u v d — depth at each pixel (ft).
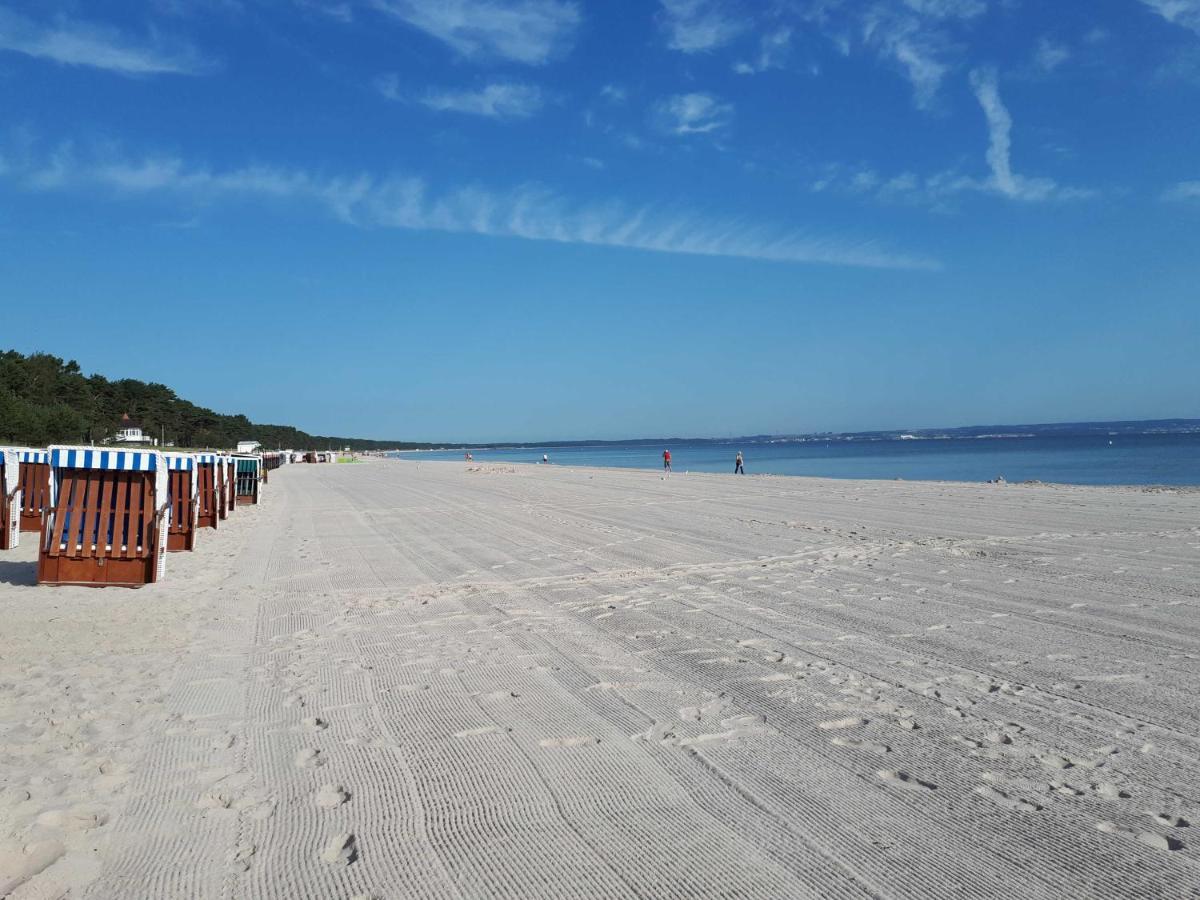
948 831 12.37
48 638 26.43
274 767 15.51
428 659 23.52
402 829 12.91
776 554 43.11
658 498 92.32
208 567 43.16
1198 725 16.58
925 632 25.03
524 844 12.32
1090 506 67.72
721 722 17.48
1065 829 12.34
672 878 11.21
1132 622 25.61
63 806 13.66
